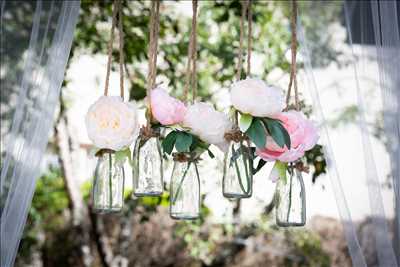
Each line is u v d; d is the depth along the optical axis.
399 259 1.50
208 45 3.13
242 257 4.55
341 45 1.68
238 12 2.79
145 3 2.88
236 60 3.00
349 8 1.67
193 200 1.49
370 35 1.63
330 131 1.60
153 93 1.45
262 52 3.00
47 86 1.50
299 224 1.49
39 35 1.53
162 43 3.10
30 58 1.51
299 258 4.48
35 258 4.64
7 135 1.50
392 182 1.52
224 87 3.09
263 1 2.95
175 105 1.44
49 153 4.58
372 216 1.51
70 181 4.41
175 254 4.71
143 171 1.46
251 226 4.35
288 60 2.95
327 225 4.41
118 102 1.42
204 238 4.39
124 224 4.75
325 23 1.69
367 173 1.53
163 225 4.74
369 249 1.53
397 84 1.51
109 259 4.54
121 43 1.54
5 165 1.46
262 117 1.43
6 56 1.53
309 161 2.39
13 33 1.54
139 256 4.73
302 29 1.69
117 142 1.41
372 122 1.57
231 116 1.49
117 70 3.11
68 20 1.53
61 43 1.52
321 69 1.66
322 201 2.38
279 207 1.50
